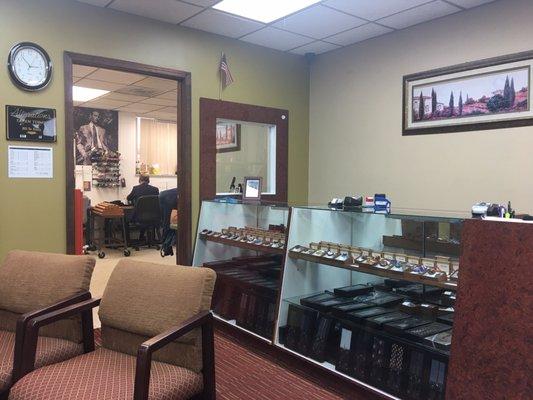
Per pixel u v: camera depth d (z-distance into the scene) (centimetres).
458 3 363
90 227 713
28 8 341
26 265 240
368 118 455
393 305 260
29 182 347
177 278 204
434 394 208
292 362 276
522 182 346
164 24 408
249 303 321
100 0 360
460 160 383
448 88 389
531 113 340
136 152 919
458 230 223
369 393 233
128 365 194
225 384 259
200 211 396
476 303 164
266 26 418
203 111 435
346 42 462
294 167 506
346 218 292
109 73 547
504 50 354
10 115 337
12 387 182
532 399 145
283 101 495
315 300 276
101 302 215
